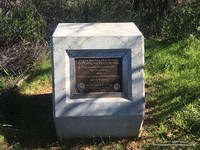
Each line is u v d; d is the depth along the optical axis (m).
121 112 2.05
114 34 2.01
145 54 3.63
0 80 3.24
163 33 4.21
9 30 3.79
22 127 2.36
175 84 2.92
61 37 1.97
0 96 2.83
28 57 3.56
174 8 4.43
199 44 3.81
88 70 2.03
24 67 3.50
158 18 4.41
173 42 3.92
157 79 3.08
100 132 2.16
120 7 4.85
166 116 2.42
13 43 3.82
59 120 2.06
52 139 2.22
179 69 3.26
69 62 2.01
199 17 4.02
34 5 4.62
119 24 2.32
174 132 2.24
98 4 4.90
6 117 2.51
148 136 2.22
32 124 2.40
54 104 2.04
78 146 2.14
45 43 3.97
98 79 2.04
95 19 4.80
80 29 2.15
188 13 4.06
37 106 2.66
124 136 2.20
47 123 2.40
